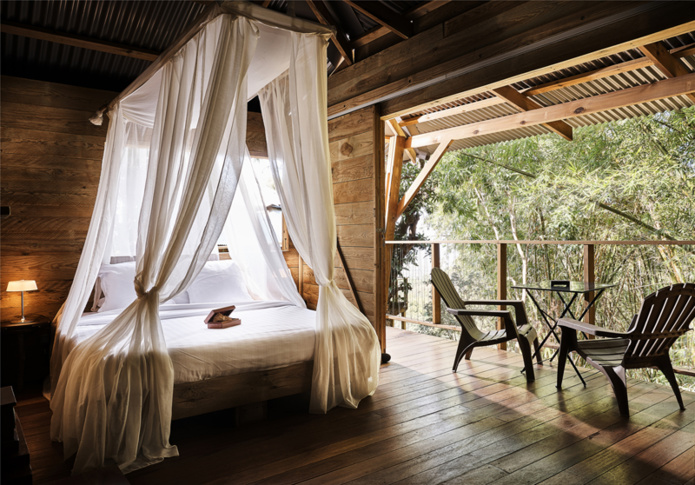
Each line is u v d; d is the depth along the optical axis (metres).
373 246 4.45
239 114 2.73
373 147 4.43
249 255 4.53
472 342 3.92
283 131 3.40
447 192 8.95
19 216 4.19
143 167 4.36
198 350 2.73
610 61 4.15
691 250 6.27
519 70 3.30
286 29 2.83
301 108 3.10
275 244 4.10
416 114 6.11
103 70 4.56
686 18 2.50
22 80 4.20
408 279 7.21
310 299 5.48
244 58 2.72
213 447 2.62
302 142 3.11
